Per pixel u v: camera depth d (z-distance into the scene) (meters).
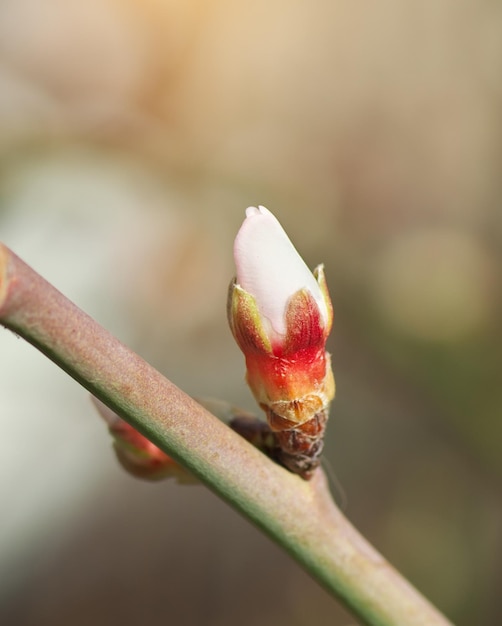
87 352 0.15
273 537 0.16
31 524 0.31
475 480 0.32
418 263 0.35
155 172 0.35
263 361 0.16
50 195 0.33
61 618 0.31
